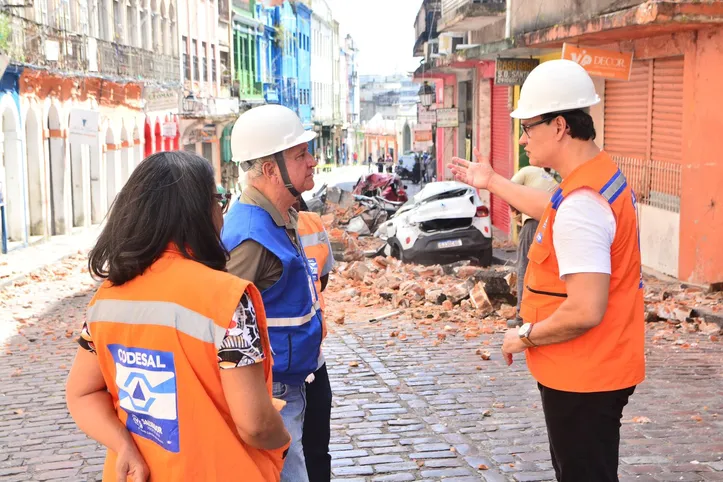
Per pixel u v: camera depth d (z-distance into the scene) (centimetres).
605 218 301
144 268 235
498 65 1909
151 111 3491
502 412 652
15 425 681
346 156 10212
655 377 740
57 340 1059
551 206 313
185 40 4134
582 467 319
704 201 1218
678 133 1302
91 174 2870
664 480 505
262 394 231
